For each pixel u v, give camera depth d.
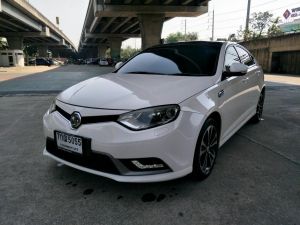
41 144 3.96
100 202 2.46
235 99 3.48
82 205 2.41
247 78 4.01
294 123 5.29
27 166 3.19
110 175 2.35
